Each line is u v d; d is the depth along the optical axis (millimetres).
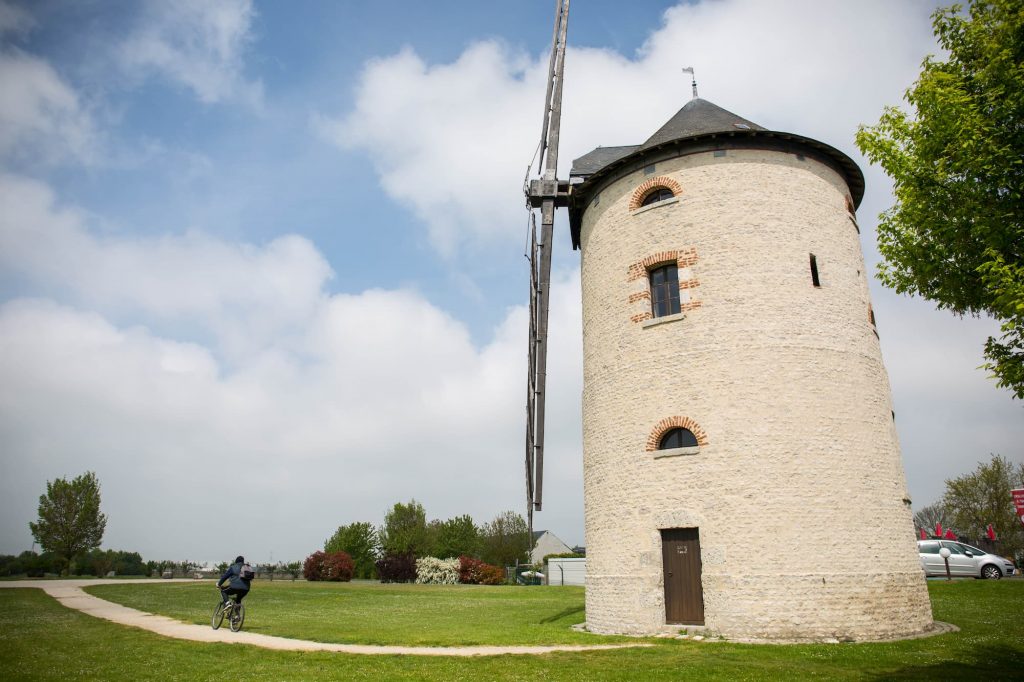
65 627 17531
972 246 11047
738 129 17719
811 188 18047
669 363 17109
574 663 12164
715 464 15867
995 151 10125
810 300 17016
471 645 14375
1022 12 10070
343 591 34906
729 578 15078
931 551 28516
